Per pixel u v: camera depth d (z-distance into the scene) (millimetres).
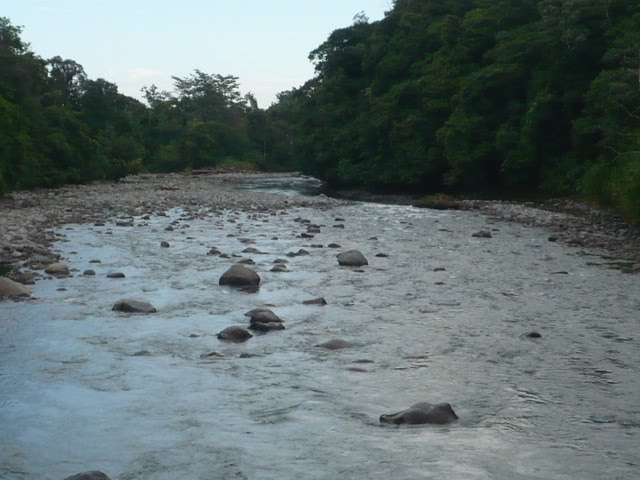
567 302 12961
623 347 9664
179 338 9898
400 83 57156
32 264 16172
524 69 47031
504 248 21016
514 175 46031
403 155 54281
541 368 8570
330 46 66875
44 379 7926
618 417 6754
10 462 5633
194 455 5762
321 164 66062
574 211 33656
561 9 44312
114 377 8023
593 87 40062
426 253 19688
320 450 5836
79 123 64500
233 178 88250
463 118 48656
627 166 29797
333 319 11289
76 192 49844
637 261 18500
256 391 7547
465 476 5254
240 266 14500
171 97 152875
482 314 11836
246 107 160875
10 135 47438
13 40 63906
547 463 5520
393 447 5891
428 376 8180
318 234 24281
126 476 5344
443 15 64500
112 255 18172
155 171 124125
